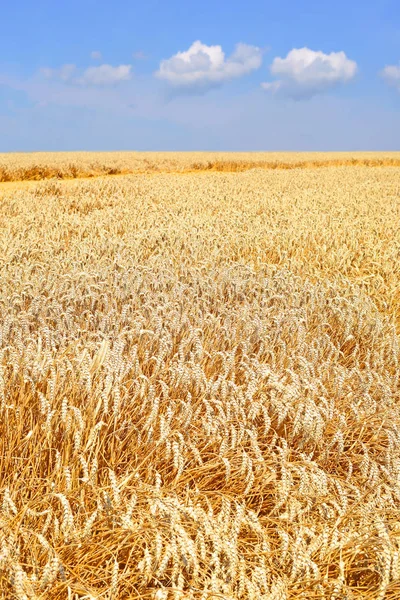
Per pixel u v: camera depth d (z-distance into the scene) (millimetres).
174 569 1734
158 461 2402
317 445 2701
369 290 6113
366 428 2965
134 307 4305
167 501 1924
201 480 2396
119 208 12320
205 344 3549
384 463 2738
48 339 2986
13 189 19500
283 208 12922
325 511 2133
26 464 2332
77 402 2623
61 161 33875
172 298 4324
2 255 6242
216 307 4414
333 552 2004
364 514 2113
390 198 16062
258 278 5523
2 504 1955
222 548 1796
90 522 1822
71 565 1871
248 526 2104
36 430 2395
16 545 1844
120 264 5625
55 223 9492
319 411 2760
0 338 3012
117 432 2539
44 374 2633
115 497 1908
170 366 3090
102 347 2727
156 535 1764
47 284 4496
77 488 2053
